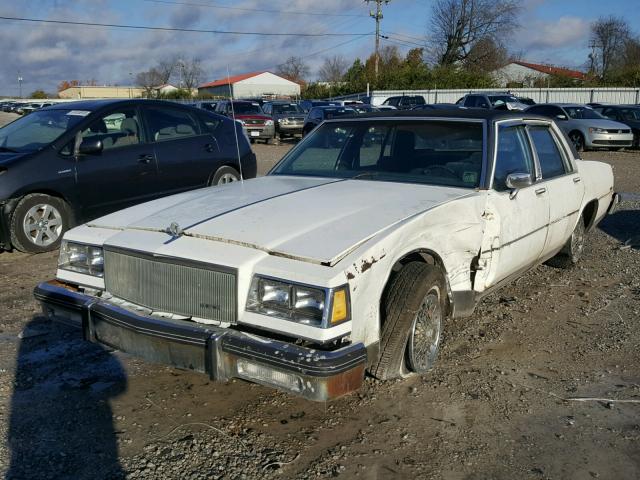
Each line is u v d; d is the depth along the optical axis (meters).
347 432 3.21
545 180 4.97
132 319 3.13
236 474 2.85
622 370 3.96
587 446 3.11
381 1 50.16
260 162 16.58
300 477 2.84
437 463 2.96
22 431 3.19
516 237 4.38
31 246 6.39
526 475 2.87
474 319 4.80
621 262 6.48
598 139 18.77
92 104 7.21
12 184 6.17
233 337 2.86
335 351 2.76
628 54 58.59
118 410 3.41
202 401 3.52
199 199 3.87
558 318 4.86
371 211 3.46
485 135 4.29
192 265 3.02
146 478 2.81
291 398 3.55
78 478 2.81
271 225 3.25
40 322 4.66
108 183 6.89
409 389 3.65
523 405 3.50
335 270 2.83
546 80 48.62
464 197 3.87
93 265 3.51
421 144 4.43
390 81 48.03
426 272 3.39
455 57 57.91
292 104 26.44
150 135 7.39
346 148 4.67
